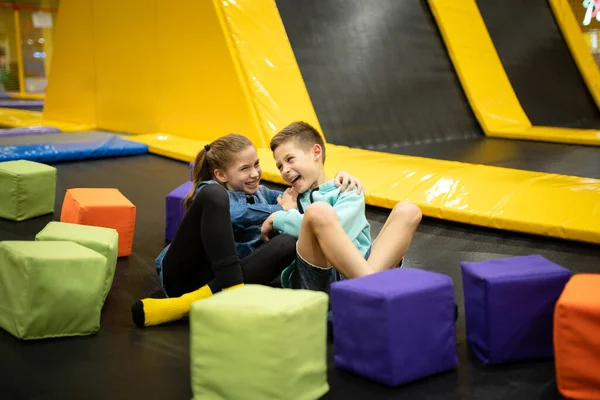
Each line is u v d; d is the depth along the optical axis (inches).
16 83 662.5
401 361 67.9
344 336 71.8
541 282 72.6
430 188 146.5
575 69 321.1
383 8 262.2
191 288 91.5
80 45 293.9
